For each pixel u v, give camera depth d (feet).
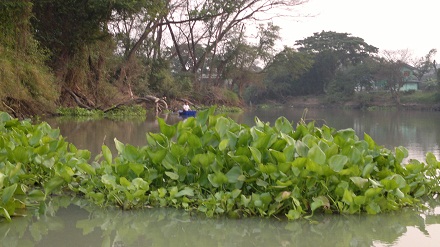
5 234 10.66
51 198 13.99
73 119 53.26
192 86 111.45
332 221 11.74
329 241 10.28
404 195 13.29
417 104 149.59
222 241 10.30
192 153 13.73
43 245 9.96
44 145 14.96
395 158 14.60
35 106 51.90
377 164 14.64
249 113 98.48
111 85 80.94
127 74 88.12
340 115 88.48
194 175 13.61
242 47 127.13
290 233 10.83
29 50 53.88
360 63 179.63
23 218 11.98
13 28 49.75
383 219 12.00
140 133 35.42
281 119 15.08
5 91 44.68
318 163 12.22
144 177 13.51
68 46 66.59
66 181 14.03
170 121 56.08
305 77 184.85
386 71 159.84
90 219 11.91
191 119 14.99
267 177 12.61
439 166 15.43
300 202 12.34
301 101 180.14
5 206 11.70
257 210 12.21
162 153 13.46
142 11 68.33
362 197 11.93
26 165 15.69
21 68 48.14
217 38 118.01
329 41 187.32
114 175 13.66
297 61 136.26
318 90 187.01
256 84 144.77
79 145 26.09
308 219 11.87
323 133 14.93
